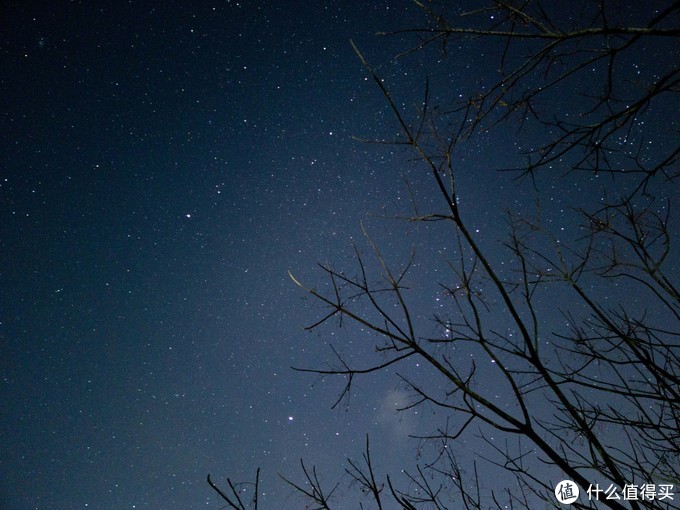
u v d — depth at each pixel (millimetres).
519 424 1896
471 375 2045
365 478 2105
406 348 2133
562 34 1471
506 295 2035
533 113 1782
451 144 2092
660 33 1290
